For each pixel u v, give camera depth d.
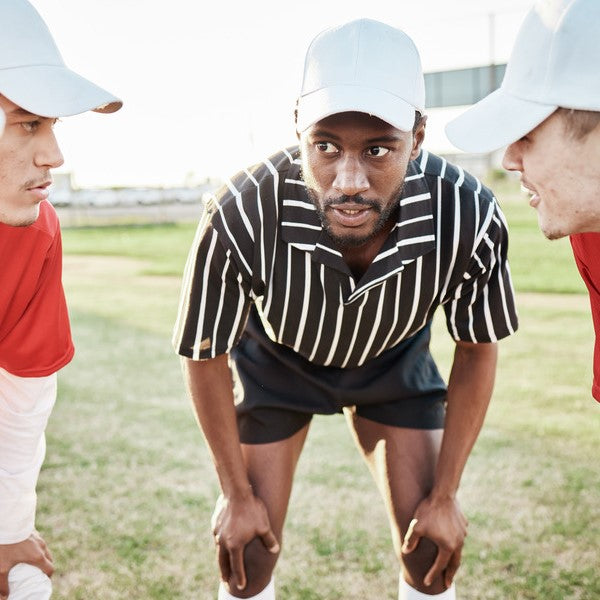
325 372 1.92
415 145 1.59
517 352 4.72
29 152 1.33
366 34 1.50
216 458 1.82
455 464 1.82
